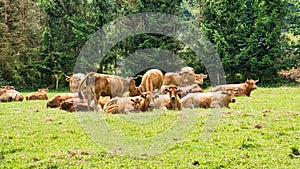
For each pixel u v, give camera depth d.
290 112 15.51
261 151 9.70
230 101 17.75
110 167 8.64
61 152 9.66
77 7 46.25
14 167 8.64
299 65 41.97
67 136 11.48
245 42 41.94
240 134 11.40
